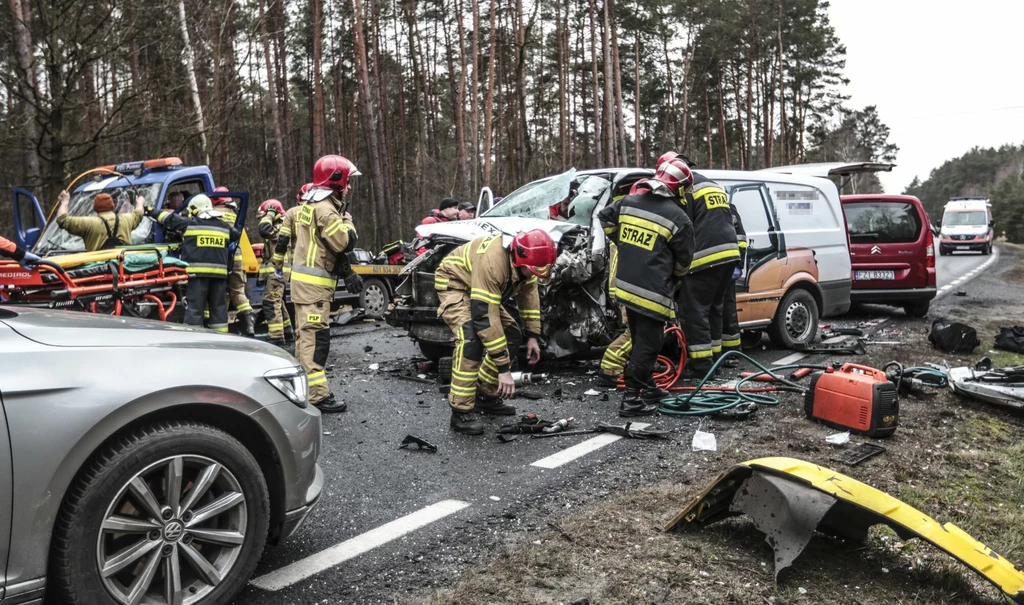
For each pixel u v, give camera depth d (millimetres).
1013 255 30469
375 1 33312
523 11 29891
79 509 2498
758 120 51375
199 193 8461
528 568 3289
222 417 2957
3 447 2361
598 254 6918
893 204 11453
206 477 2771
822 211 9336
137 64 18375
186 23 16156
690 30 40250
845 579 3217
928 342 9180
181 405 2771
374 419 5891
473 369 5430
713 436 5207
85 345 2660
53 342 2613
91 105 14078
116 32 13586
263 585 3178
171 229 7926
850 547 3502
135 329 2939
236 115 24547
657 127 50688
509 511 4016
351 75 40031
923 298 11328
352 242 5988
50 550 2488
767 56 44125
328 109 42094
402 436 5445
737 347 7816
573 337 7090
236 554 2881
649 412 5992
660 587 3131
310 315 6008
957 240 31266
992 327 10641
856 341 8797
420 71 38125
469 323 5414
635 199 5977
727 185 8344
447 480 4516
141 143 15867
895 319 11625
